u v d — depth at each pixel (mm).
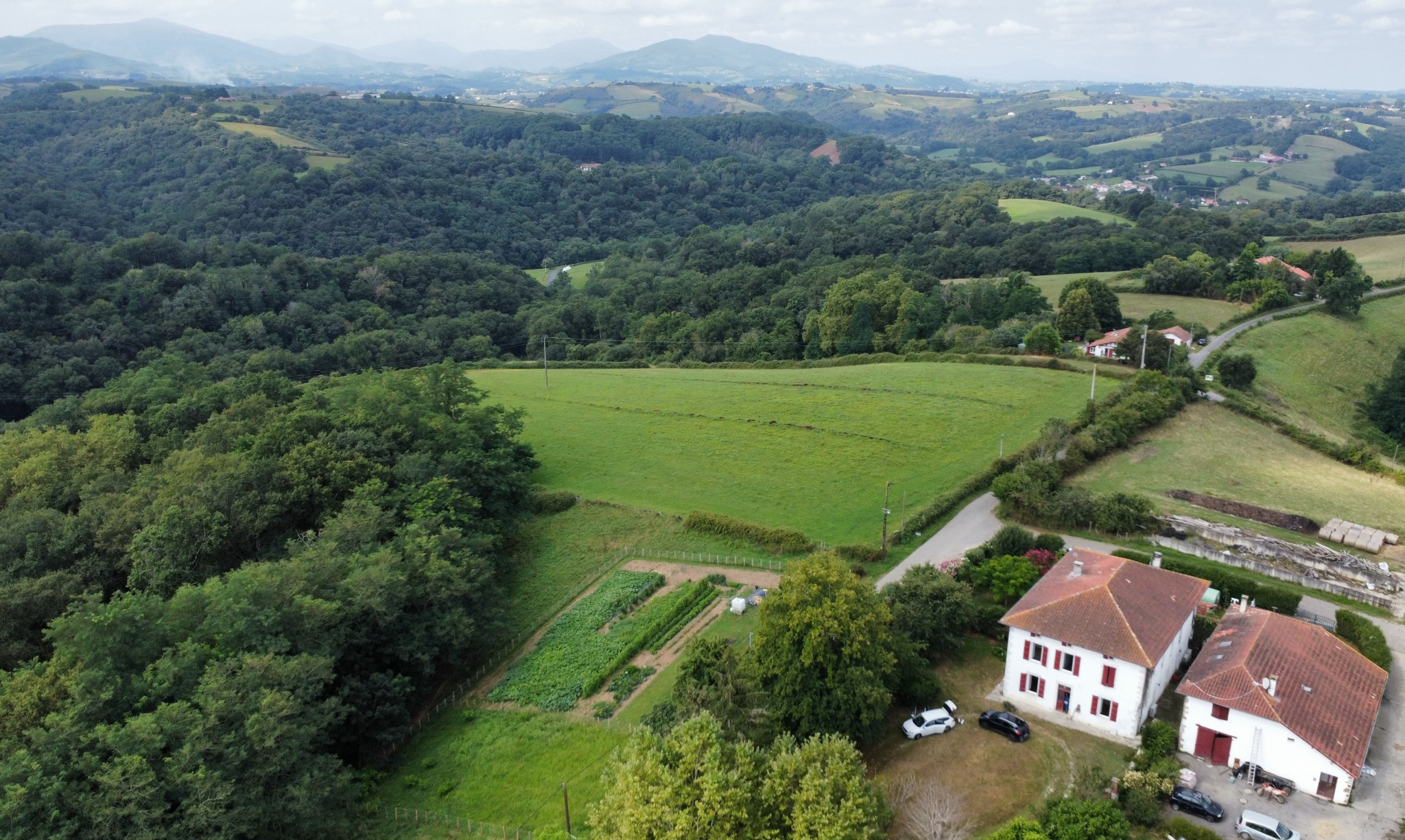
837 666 52500
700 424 117250
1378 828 45250
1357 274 168000
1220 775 49906
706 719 43875
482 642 70750
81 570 73500
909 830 45938
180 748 47938
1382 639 60656
